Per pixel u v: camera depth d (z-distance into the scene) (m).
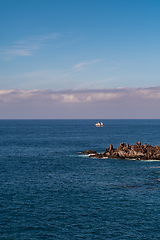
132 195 47.09
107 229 34.16
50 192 49.12
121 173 65.31
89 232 33.41
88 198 45.62
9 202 43.50
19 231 33.56
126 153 90.75
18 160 85.75
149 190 50.06
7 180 58.03
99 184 54.72
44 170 69.50
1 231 33.53
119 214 38.69
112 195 47.12
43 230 33.91
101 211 39.81
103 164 78.00
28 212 39.41
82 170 69.38
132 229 34.12
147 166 74.44
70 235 32.66
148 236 32.41
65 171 68.19
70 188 51.72
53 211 39.84
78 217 37.75
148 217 37.62
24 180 58.19
